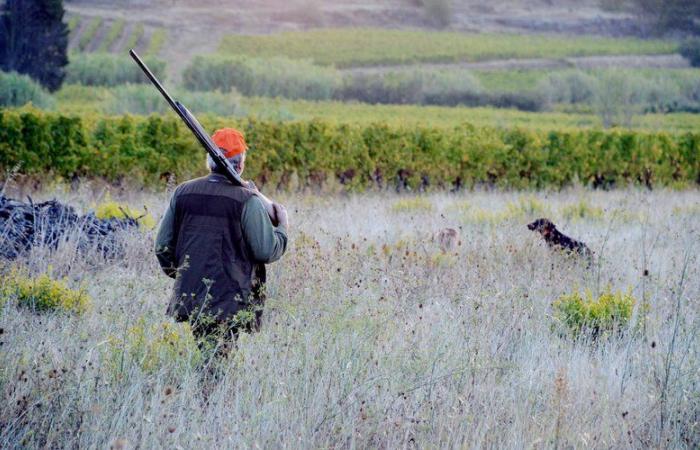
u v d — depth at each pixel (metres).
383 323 20.20
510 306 23.73
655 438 16.47
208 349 17.08
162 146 59.38
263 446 15.08
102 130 58.41
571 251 31.58
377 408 16.73
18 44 195.12
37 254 27.48
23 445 14.64
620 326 23.48
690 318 23.81
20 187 53.41
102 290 23.66
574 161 73.00
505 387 18.27
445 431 16.22
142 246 29.17
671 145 76.38
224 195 16.91
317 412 16.25
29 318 21.12
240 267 16.91
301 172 64.25
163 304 21.69
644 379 19.52
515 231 35.19
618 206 50.22
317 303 21.45
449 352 19.45
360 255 28.70
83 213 32.47
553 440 15.84
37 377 16.00
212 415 15.90
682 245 35.47
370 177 66.69
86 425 15.05
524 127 74.12
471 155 68.94
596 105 182.62
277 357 18.36
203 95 131.75
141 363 16.92
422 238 33.47
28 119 56.16
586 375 19.52
